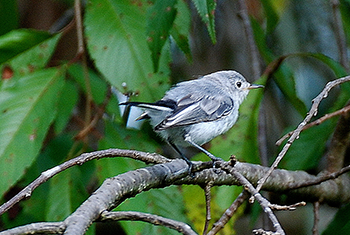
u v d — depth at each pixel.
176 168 7.66
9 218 10.48
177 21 8.75
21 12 13.55
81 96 12.30
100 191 6.36
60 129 9.06
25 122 8.23
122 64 8.42
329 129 10.08
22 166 8.03
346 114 9.84
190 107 9.00
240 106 9.71
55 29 13.10
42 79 8.52
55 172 6.25
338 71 10.15
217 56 13.66
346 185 10.05
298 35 13.68
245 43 13.69
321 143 10.05
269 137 13.68
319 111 13.64
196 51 13.59
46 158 10.27
